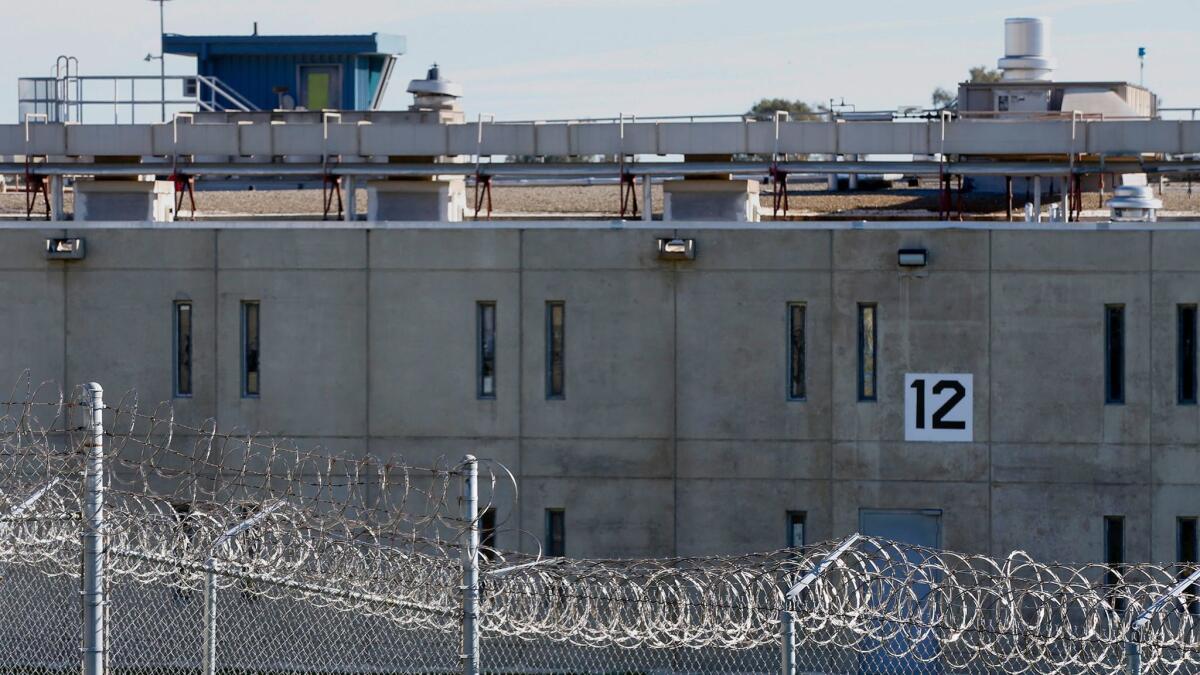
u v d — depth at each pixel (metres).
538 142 48.44
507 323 42.03
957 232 40.84
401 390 42.22
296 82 74.88
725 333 41.50
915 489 41.03
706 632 27.98
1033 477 40.78
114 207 49.81
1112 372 40.75
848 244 41.12
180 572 27.80
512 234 41.94
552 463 41.94
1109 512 40.53
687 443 41.59
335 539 26.53
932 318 40.94
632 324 41.72
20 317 42.97
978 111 54.59
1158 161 48.62
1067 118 51.19
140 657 34.03
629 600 27.61
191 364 42.72
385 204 49.91
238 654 34.38
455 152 48.62
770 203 60.19
